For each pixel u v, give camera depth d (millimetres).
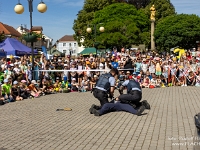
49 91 17703
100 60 21938
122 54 25031
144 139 7617
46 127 9266
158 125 9102
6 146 7379
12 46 25141
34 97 16234
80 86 18984
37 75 18141
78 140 7727
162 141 7395
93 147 7090
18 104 13992
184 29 61969
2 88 14617
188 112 11086
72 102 14180
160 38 63750
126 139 7664
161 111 11320
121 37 51906
